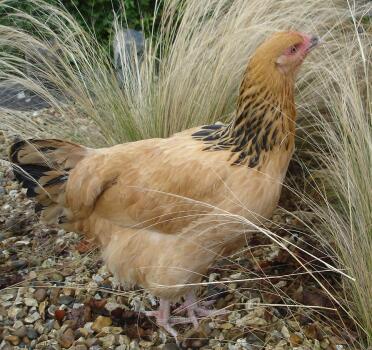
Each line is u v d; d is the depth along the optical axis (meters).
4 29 1.19
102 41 1.67
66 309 0.90
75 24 1.23
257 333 0.85
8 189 1.19
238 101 0.75
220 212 0.73
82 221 0.84
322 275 0.93
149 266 0.78
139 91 1.11
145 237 0.77
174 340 0.86
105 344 0.84
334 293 0.90
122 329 0.87
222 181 0.73
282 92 0.72
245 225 0.75
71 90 1.17
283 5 1.13
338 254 0.89
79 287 0.93
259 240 1.01
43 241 1.04
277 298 0.90
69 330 0.86
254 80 0.72
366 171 0.85
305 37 0.72
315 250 0.97
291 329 0.85
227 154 0.74
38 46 1.26
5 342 0.85
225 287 0.93
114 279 0.95
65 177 0.82
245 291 0.92
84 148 0.82
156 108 1.09
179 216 0.75
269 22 1.05
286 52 0.71
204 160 0.74
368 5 1.15
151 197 0.75
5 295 0.93
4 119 1.13
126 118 1.09
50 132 1.12
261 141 0.73
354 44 1.04
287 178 1.09
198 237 0.75
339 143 0.93
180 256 0.76
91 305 0.90
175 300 0.84
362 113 0.88
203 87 1.06
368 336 0.81
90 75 1.18
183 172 0.74
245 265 0.96
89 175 0.79
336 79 0.93
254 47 1.07
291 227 1.02
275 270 0.95
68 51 1.16
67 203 0.83
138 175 0.76
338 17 1.14
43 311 0.90
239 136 0.74
